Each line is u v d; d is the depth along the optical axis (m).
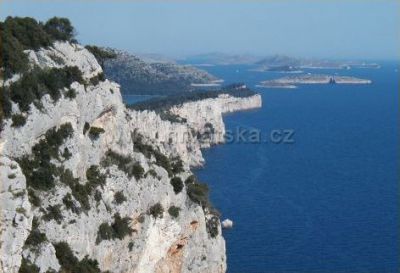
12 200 67.94
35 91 83.31
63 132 86.56
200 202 112.44
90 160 92.25
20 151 79.38
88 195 87.81
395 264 155.00
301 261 156.38
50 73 87.69
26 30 93.38
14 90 80.50
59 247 78.88
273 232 179.25
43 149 82.62
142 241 96.06
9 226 67.25
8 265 66.69
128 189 95.25
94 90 95.88
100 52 118.00
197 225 110.12
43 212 78.38
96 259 86.56
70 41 103.75
